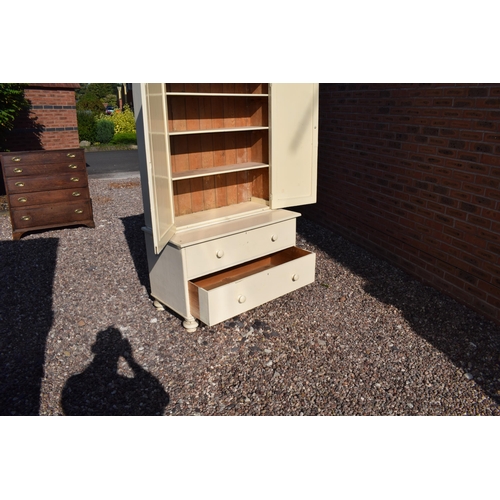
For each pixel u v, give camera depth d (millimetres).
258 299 4066
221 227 4211
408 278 4957
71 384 3385
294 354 3697
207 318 3762
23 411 3104
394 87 4871
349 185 5926
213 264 4035
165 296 4176
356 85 5500
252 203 4902
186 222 4238
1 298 4578
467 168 4086
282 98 4363
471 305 4238
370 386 3334
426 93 4449
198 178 4574
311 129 4648
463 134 4086
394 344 3801
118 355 3713
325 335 3939
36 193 6293
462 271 4297
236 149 4766
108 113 29438
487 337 3846
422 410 3102
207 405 3184
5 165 6066
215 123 4527
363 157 5562
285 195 4688
